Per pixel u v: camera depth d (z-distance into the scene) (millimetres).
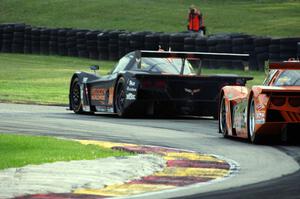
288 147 40656
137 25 145875
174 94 57969
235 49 100500
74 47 127188
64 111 66625
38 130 48344
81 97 64438
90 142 40969
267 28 131250
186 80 57969
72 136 45000
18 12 166125
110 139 43719
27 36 134375
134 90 57844
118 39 118188
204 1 168000
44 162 31422
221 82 58406
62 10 164375
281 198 24188
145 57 60188
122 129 50000
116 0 169000
